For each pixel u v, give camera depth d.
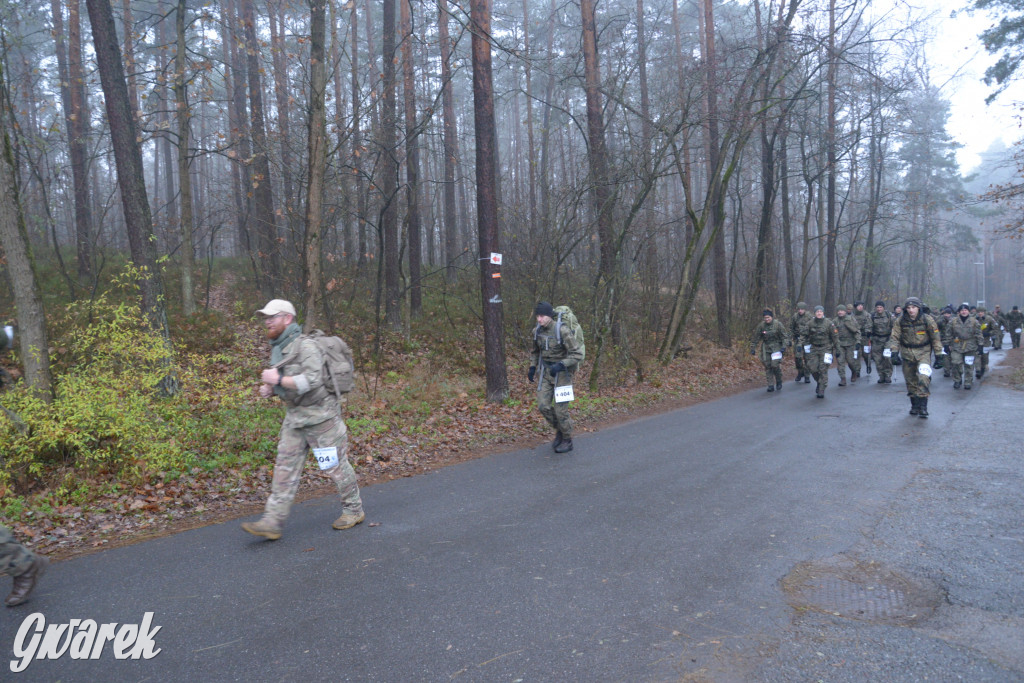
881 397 12.30
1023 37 18.16
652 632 3.31
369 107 11.98
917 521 4.96
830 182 27.36
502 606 3.62
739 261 26.05
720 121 15.64
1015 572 3.98
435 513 5.37
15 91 10.91
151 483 6.21
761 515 5.20
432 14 12.95
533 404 10.91
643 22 18.89
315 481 6.52
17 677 2.94
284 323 4.66
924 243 34.72
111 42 9.75
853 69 17.05
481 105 10.56
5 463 6.07
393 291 16.67
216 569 4.19
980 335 15.09
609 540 4.67
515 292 14.62
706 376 15.84
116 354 7.28
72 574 4.14
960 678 2.84
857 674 2.89
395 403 10.47
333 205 13.13
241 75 19.64
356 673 2.95
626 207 14.39
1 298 13.95
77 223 17.61
